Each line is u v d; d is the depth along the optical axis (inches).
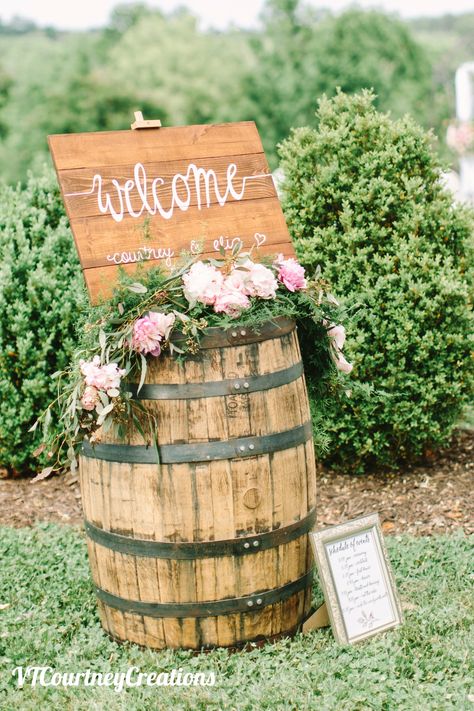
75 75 918.4
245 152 167.2
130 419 143.3
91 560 158.1
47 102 899.4
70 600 175.9
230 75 1002.7
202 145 163.6
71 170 150.1
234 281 142.9
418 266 220.7
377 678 140.9
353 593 154.9
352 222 225.8
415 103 987.9
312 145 232.1
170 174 158.6
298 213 233.0
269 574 149.8
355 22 970.1
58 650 156.6
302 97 978.7
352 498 228.7
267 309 145.8
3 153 882.8
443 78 778.2
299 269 155.6
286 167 237.1
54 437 156.1
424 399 226.7
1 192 261.1
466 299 223.8
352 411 227.8
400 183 226.5
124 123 913.5
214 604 147.6
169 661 148.0
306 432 154.5
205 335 140.8
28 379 238.5
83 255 147.3
